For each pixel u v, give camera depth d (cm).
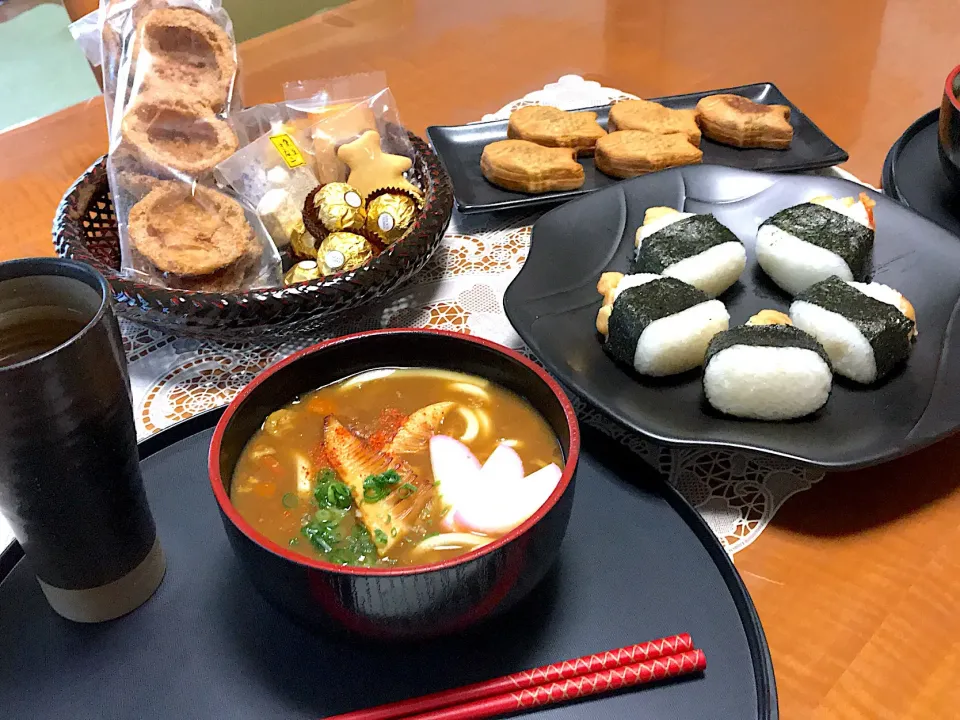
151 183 50
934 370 41
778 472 39
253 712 29
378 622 27
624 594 32
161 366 46
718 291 47
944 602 33
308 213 50
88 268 27
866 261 46
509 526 30
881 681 30
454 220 57
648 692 29
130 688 30
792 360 37
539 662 30
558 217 50
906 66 73
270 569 27
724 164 61
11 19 106
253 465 33
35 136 65
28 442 25
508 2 84
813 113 67
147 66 53
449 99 70
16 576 33
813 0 85
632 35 79
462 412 34
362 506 30
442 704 29
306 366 35
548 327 44
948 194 55
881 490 38
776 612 33
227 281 47
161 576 33
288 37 79
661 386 41
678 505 35
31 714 29
